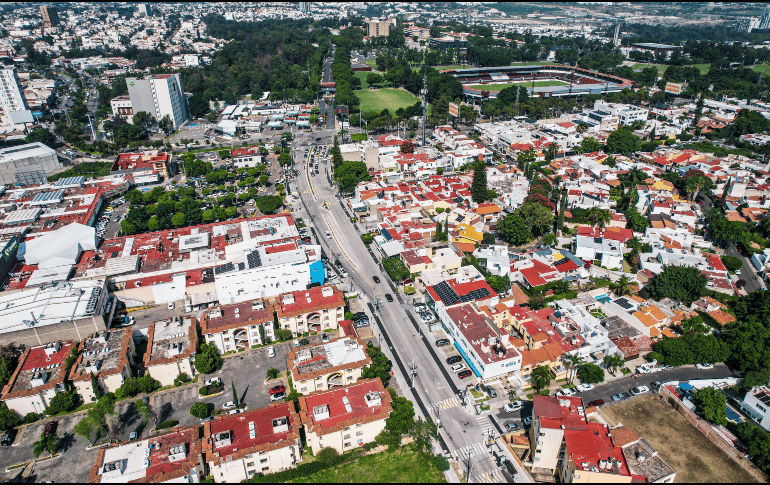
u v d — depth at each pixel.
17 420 158.00
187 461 136.38
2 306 194.00
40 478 141.75
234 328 186.12
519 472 144.00
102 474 132.00
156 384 173.00
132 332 187.12
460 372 177.50
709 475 142.88
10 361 174.75
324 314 198.25
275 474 142.00
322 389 168.12
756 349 176.50
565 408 148.00
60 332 187.50
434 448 151.25
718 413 154.75
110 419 156.12
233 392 161.25
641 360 186.00
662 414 163.62
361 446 152.25
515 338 183.88
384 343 194.25
